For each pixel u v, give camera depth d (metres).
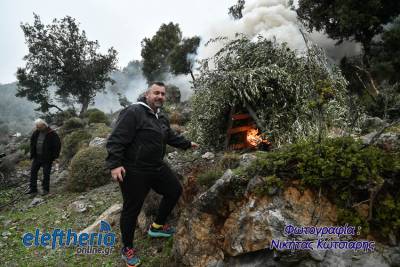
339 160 2.36
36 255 3.88
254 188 2.58
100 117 15.90
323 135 3.10
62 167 9.16
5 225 4.98
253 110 4.70
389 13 13.84
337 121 4.10
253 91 4.30
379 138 2.71
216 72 4.88
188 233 2.91
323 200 2.41
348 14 12.94
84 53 27.73
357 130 3.93
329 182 2.40
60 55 26.70
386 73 10.84
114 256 3.60
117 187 5.92
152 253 3.40
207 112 4.80
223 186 2.74
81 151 6.67
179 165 4.32
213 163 3.87
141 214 4.00
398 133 2.77
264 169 2.62
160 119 3.38
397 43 12.39
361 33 13.74
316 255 2.23
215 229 2.77
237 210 2.68
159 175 3.21
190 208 3.02
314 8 14.85
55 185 7.33
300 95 4.36
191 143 3.74
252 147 4.74
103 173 6.39
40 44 26.31
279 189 2.49
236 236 2.52
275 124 4.38
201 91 5.02
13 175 8.89
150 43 25.44
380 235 2.25
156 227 3.52
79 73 27.08
